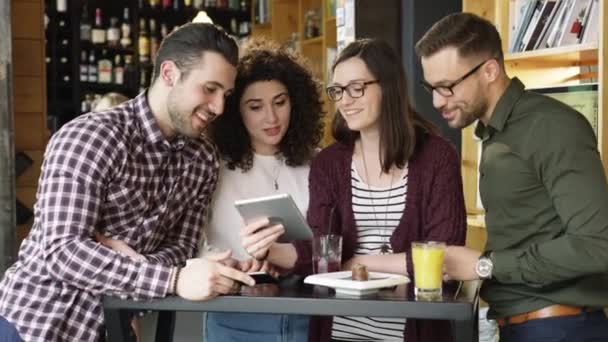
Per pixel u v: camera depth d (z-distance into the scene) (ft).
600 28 11.28
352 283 7.02
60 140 7.62
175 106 7.85
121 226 7.98
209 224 9.30
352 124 8.25
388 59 8.24
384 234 8.32
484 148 7.69
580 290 7.32
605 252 6.84
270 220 7.76
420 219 8.29
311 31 23.66
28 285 7.68
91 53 26.32
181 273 7.19
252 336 8.98
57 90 25.98
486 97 7.66
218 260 7.73
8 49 16.88
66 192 7.43
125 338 7.58
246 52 9.36
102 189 7.64
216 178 8.84
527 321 7.51
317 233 8.50
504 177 7.42
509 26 13.71
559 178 7.03
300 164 9.51
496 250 7.55
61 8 25.58
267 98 9.11
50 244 7.38
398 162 8.23
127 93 26.94
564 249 6.93
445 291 7.22
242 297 7.10
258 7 27.20
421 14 16.98
